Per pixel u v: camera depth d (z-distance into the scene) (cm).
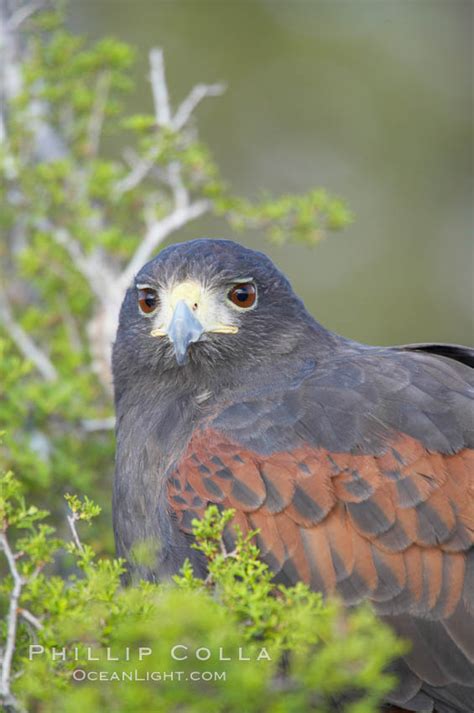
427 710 952
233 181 2447
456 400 967
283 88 2461
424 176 2472
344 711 945
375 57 2489
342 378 1005
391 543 924
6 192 1437
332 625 748
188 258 1091
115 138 2141
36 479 1180
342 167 2469
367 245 2422
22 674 733
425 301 2389
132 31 2422
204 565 970
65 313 1402
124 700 663
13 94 1478
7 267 1491
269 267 1104
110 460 1321
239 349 1081
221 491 965
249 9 2458
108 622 707
